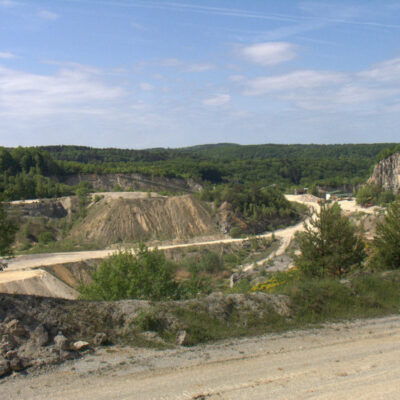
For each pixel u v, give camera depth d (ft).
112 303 35.01
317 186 491.72
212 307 37.29
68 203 271.08
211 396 23.25
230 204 284.41
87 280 159.12
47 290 127.24
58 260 170.91
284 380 25.63
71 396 22.71
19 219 237.66
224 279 167.22
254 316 37.42
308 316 39.24
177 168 465.06
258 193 303.27
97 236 234.17
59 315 31.55
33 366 26.11
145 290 60.13
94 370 26.27
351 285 46.70
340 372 27.04
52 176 358.23
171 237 242.58
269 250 215.92
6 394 22.72
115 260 62.34
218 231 256.52
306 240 62.90
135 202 260.21
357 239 62.75
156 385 24.43
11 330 28.55
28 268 148.46
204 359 28.78
